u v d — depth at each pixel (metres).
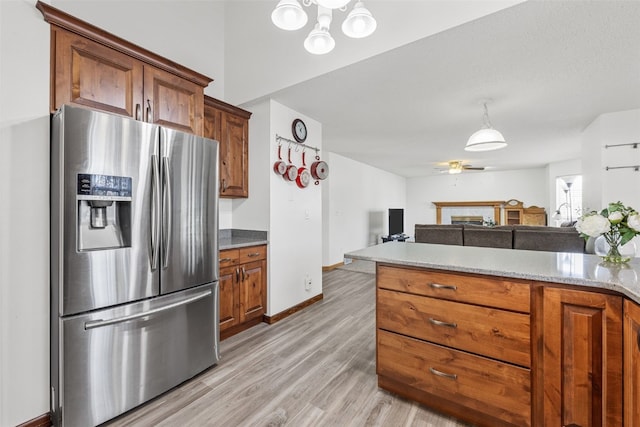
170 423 1.59
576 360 1.27
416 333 1.69
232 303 2.67
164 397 1.82
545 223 7.49
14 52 1.47
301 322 3.05
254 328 2.90
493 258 1.74
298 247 3.41
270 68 2.88
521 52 2.17
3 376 1.42
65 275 1.46
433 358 1.63
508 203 8.09
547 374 1.32
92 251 1.55
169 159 1.88
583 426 1.25
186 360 1.98
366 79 2.60
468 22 1.83
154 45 2.73
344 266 6.13
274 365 2.19
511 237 4.05
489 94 2.94
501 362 1.43
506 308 1.42
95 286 1.55
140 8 2.64
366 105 3.22
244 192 3.14
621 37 1.97
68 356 1.47
